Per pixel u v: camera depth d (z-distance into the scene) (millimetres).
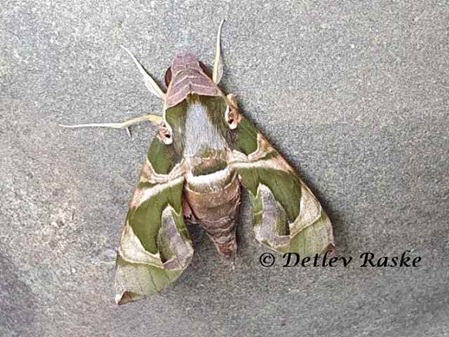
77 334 188
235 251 173
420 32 171
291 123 173
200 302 186
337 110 173
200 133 159
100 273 182
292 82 171
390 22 170
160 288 160
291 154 175
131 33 166
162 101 170
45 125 172
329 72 171
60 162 174
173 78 161
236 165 161
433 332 197
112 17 165
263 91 171
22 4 165
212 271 182
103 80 169
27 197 177
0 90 170
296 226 162
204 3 166
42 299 184
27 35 166
